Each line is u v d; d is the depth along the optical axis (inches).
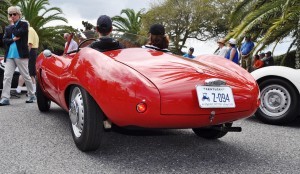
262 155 128.4
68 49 173.0
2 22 585.6
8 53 233.1
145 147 133.8
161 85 103.2
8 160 113.0
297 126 193.2
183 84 105.9
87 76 111.3
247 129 178.2
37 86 191.9
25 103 244.4
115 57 122.2
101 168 107.5
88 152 123.4
